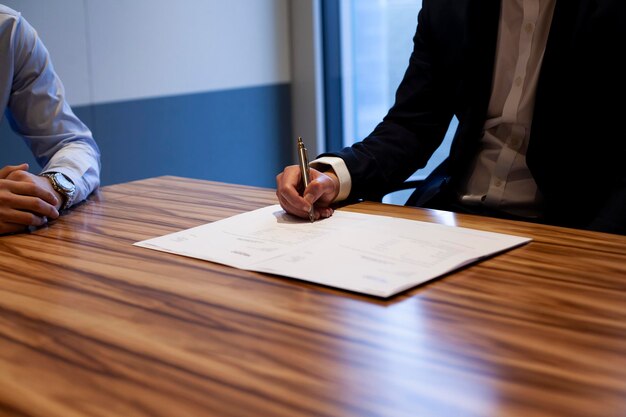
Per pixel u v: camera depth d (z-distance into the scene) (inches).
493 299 32.9
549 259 38.7
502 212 65.3
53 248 43.8
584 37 57.1
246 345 28.4
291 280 36.2
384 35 156.5
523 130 64.1
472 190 67.8
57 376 26.1
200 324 30.7
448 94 67.5
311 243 42.2
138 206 55.2
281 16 163.5
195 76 145.7
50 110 65.2
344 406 23.3
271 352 27.7
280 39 163.9
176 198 57.8
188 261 40.1
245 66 156.5
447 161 69.5
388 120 67.4
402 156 63.8
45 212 49.4
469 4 63.4
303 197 48.8
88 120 126.7
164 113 140.4
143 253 42.0
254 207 53.2
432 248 40.4
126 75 132.3
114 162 132.3
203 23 146.0
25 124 65.6
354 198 56.5
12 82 64.2
